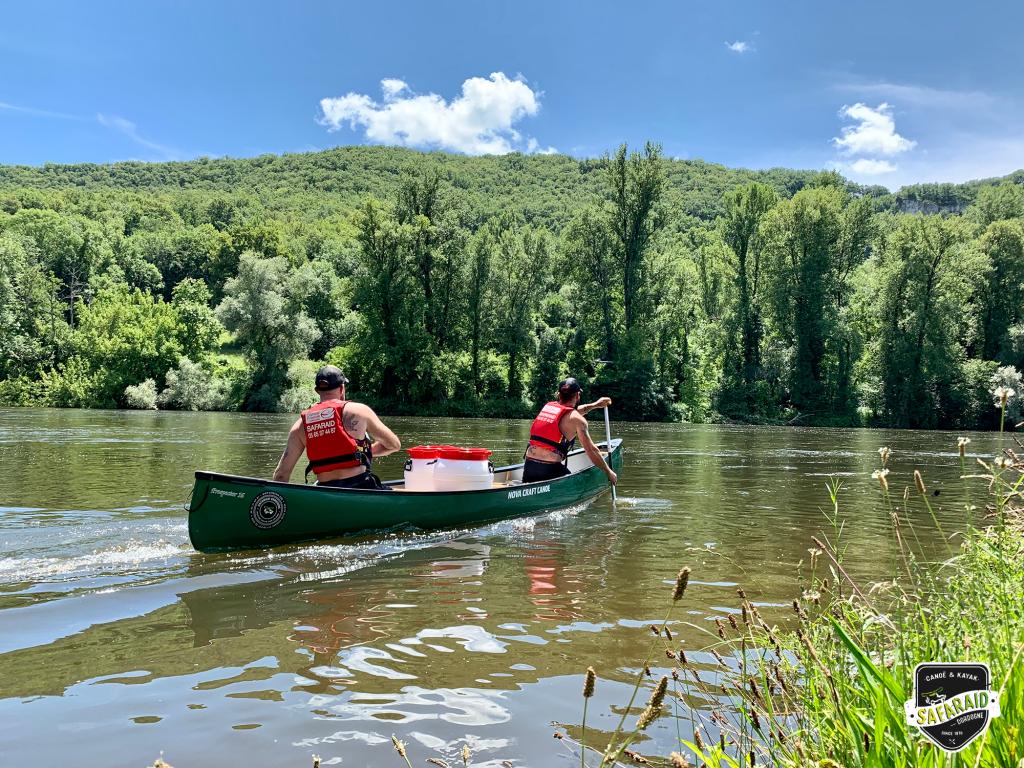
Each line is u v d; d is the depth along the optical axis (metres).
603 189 132.75
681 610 3.67
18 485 7.91
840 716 1.59
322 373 5.67
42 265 48.66
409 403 40.00
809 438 22.64
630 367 38.56
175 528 5.57
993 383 34.69
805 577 4.37
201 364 37.94
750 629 2.32
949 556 4.95
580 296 41.69
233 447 13.43
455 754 2.14
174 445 13.81
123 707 2.46
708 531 6.03
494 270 41.22
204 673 2.79
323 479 5.55
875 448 17.92
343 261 72.44
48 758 2.10
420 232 40.72
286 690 2.62
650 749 2.14
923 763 1.24
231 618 3.48
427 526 5.76
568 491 7.37
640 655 3.00
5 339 39.97
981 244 40.56
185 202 107.44
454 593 3.99
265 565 4.62
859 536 5.82
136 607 3.66
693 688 2.61
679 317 41.28
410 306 39.97
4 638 3.17
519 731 2.29
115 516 6.02
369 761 2.09
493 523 6.29
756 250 41.69
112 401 36.06
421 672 2.81
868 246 49.69
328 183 152.25
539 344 41.31
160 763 1.24
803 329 39.62
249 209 117.44
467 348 42.22
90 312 40.88
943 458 14.54
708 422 37.88
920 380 36.47
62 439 14.99
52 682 2.68
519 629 3.34
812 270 39.41
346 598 3.86
